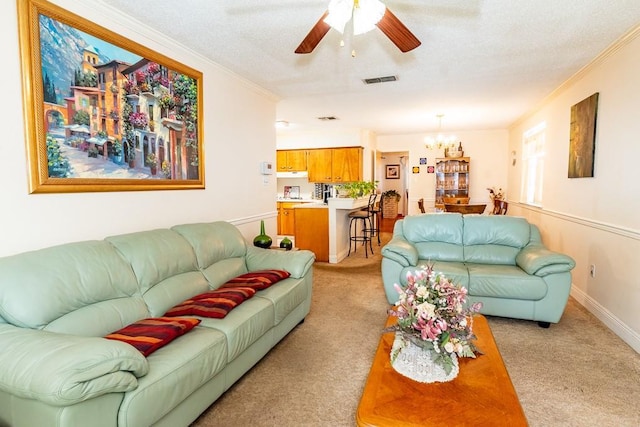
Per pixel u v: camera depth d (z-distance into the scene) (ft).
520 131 20.59
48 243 6.51
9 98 5.86
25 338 4.46
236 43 9.33
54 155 6.49
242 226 12.64
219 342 5.97
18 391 3.84
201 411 5.80
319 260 17.95
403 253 10.78
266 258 10.03
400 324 5.96
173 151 9.34
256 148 13.48
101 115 7.36
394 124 22.12
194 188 10.08
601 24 8.20
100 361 4.01
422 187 26.32
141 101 8.33
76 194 6.97
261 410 6.31
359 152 23.97
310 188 26.32
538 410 6.24
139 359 4.52
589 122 10.90
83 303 5.70
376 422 4.36
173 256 7.73
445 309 5.72
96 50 7.22
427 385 5.12
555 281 9.35
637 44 8.46
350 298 12.35
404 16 7.80
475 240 11.88
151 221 8.75
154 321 6.05
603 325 9.87
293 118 19.95
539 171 17.22
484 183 24.76
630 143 8.74
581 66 11.10
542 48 9.61
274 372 7.57
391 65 11.03
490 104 16.40
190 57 9.84
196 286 7.96
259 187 13.73
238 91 12.18
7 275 5.06
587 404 6.40
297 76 12.14
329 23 5.68
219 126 11.20
